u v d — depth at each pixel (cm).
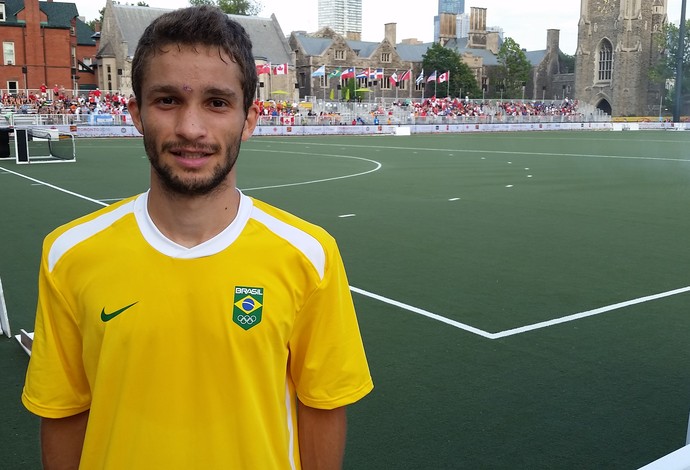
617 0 9088
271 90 7981
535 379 536
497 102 8112
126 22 7331
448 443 429
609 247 1075
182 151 176
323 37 9556
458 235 1166
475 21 11825
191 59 176
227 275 179
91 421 182
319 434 200
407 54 10362
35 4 6197
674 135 5406
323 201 1571
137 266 179
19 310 723
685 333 655
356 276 874
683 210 1477
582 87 9588
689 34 8350
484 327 668
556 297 780
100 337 179
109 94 6297
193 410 179
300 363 198
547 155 3111
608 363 573
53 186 1789
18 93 5712
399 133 5403
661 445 430
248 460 180
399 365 565
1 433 440
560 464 404
